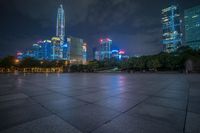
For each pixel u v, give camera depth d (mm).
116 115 5871
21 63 130500
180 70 73562
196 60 65875
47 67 141750
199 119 5312
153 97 9406
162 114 5926
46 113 6164
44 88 14242
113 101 8328
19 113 6160
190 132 4281
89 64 134125
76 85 17031
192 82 19734
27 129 4574
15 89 13570
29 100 8688
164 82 20203
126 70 106062
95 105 7457
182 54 84062
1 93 11281
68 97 9578
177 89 12961
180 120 5230
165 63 80625
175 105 7316
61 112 6305
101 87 14898
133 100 8562
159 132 4301
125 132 4336
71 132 4371
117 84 17969
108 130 4488
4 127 4723
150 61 84875
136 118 5504
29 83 20109
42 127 4727
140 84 17672
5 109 6746
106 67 137500
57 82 21594
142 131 4383
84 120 5340
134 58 101250
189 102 7957
